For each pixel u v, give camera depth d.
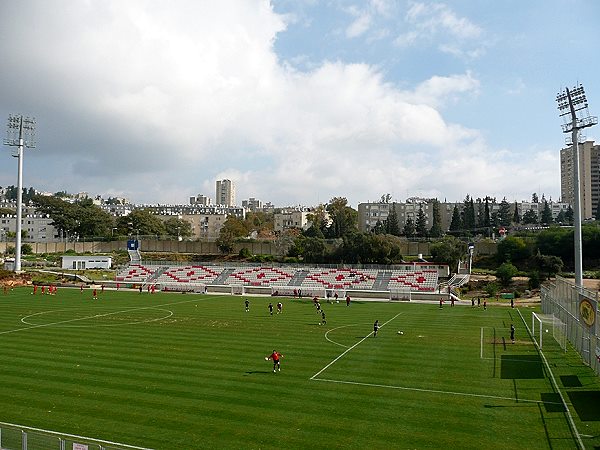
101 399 32.03
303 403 31.59
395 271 118.12
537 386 35.50
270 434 26.45
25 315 70.88
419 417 29.14
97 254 169.25
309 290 107.44
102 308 80.31
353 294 106.25
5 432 23.23
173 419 28.53
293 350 48.06
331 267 124.94
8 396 32.56
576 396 33.06
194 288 116.12
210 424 27.81
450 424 27.98
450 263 131.00
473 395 33.41
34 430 26.66
